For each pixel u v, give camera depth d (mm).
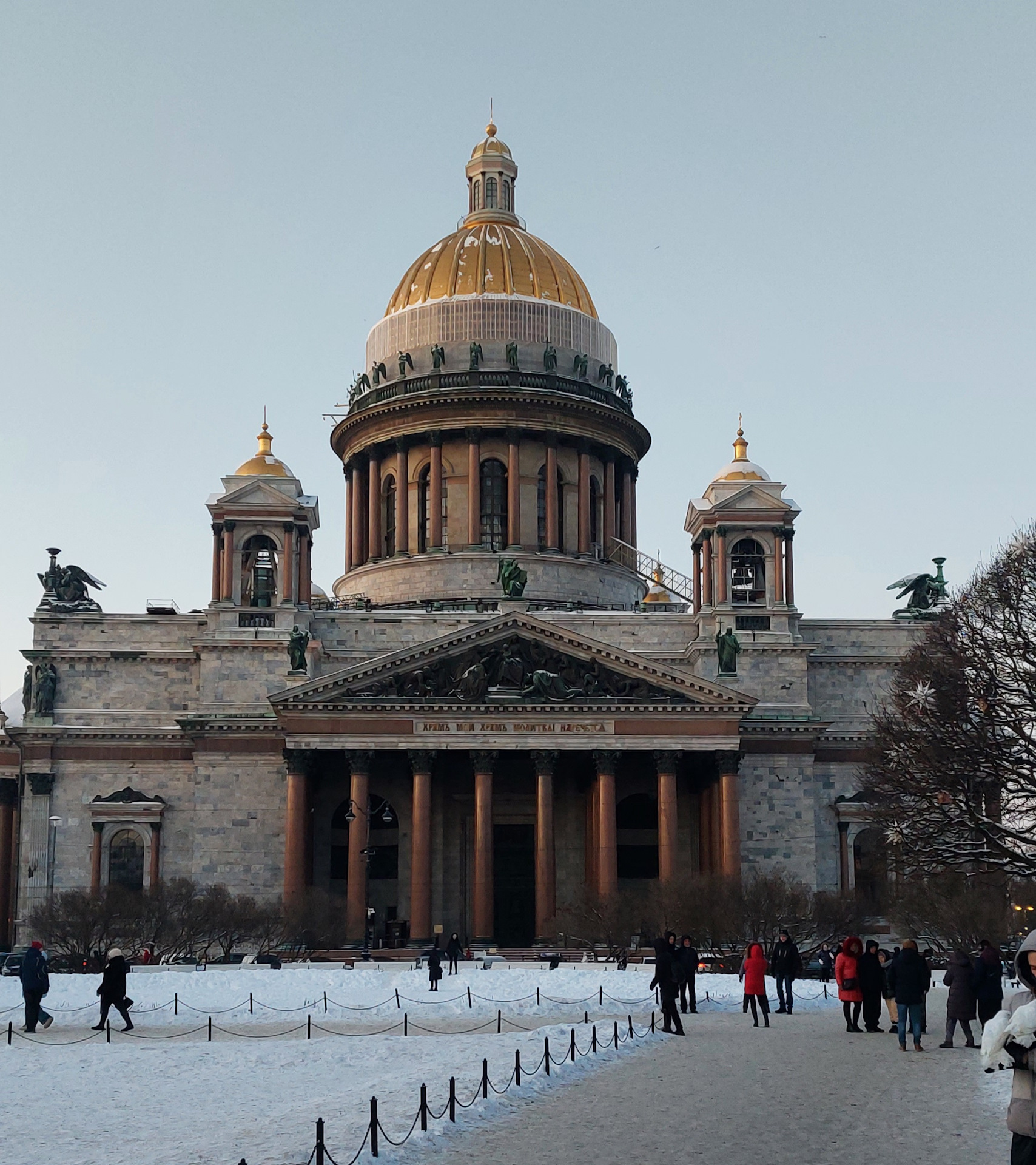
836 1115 39906
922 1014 54938
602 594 157250
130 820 134125
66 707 136750
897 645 141125
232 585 136625
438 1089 44688
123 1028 70438
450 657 127438
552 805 125562
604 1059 52812
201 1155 35656
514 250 166250
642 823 136750
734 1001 79750
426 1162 34562
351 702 125250
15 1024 71750
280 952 115938
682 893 114062
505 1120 40188
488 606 147000
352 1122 39219
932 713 94250
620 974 90938
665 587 163625
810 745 134750
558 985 85625
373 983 88000
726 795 126438
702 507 141625
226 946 116438
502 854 135375
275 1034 68688
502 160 176250
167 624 138625
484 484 158125
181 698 137625
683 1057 53594
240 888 130500
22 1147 38281
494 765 126062
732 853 125500
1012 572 95625
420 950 119625
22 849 134375
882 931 131000
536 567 154000
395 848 134125
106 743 136250
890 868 100375
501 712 126062
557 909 125062
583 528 158875
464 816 134625
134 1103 45875
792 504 141375
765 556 140375
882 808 103250
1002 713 92688
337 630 138750
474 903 124438
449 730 125625
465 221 176875
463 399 156125
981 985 57375
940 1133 37031
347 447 166125
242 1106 44719
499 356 159750
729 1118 39781
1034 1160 22062
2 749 143250
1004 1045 22312
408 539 157625
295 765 124812
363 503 163500
